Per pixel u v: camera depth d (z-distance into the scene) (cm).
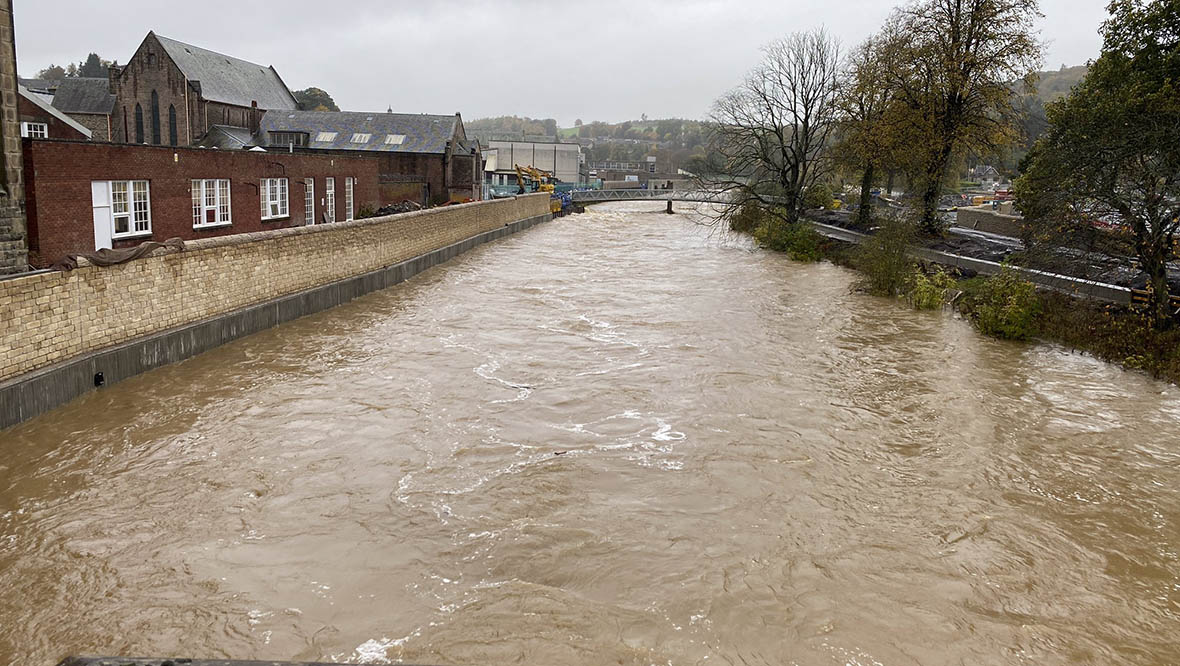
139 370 1491
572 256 3878
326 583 845
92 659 473
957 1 3384
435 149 5450
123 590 823
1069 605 834
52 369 1282
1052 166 2123
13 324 1219
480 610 799
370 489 1077
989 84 3362
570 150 11150
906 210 3269
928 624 792
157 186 2209
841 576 880
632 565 893
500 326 2103
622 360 1775
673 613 801
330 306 2250
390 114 5766
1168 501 1098
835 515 1030
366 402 1434
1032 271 2167
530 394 1509
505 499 1055
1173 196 1869
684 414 1416
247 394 1455
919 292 2523
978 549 948
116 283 1447
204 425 1292
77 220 1934
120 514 988
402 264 2808
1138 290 1997
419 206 4094
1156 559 936
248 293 1883
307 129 5650
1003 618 808
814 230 4272
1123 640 775
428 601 815
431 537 949
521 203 5397
